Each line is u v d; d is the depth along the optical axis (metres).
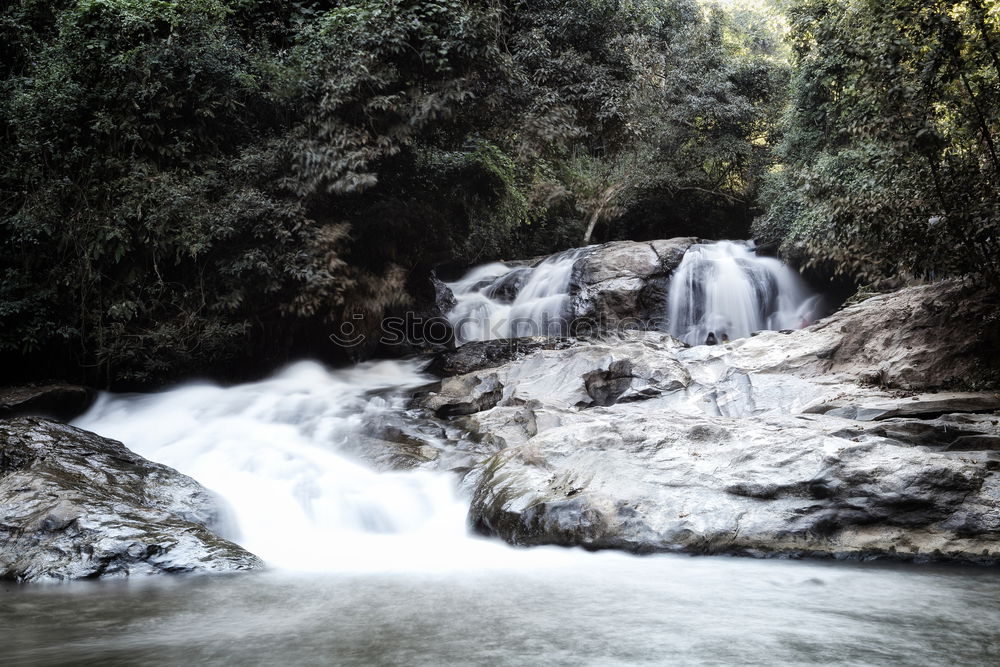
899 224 10.02
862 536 6.52
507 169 17.45
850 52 10.20
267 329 14.65
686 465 7.34
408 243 16.31
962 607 4.75
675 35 29.39
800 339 12.56
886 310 11.80
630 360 12.47
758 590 5.31
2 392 11.23
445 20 13.86
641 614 4.58
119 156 12.45
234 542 7.14
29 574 5.86
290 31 14.69
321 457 9.59
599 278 20.16
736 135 30.39
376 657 3.66
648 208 31.11
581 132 15.24
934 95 9.80
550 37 15.85
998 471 6.71
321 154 13.36
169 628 4.28
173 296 12.88
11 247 12.11
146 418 11.62
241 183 13.29
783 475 6.89
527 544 7.12
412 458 9.46
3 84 12.43
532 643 3.91
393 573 6.06
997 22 9.23
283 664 3.55
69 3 13.26
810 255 19.50
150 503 7.06
